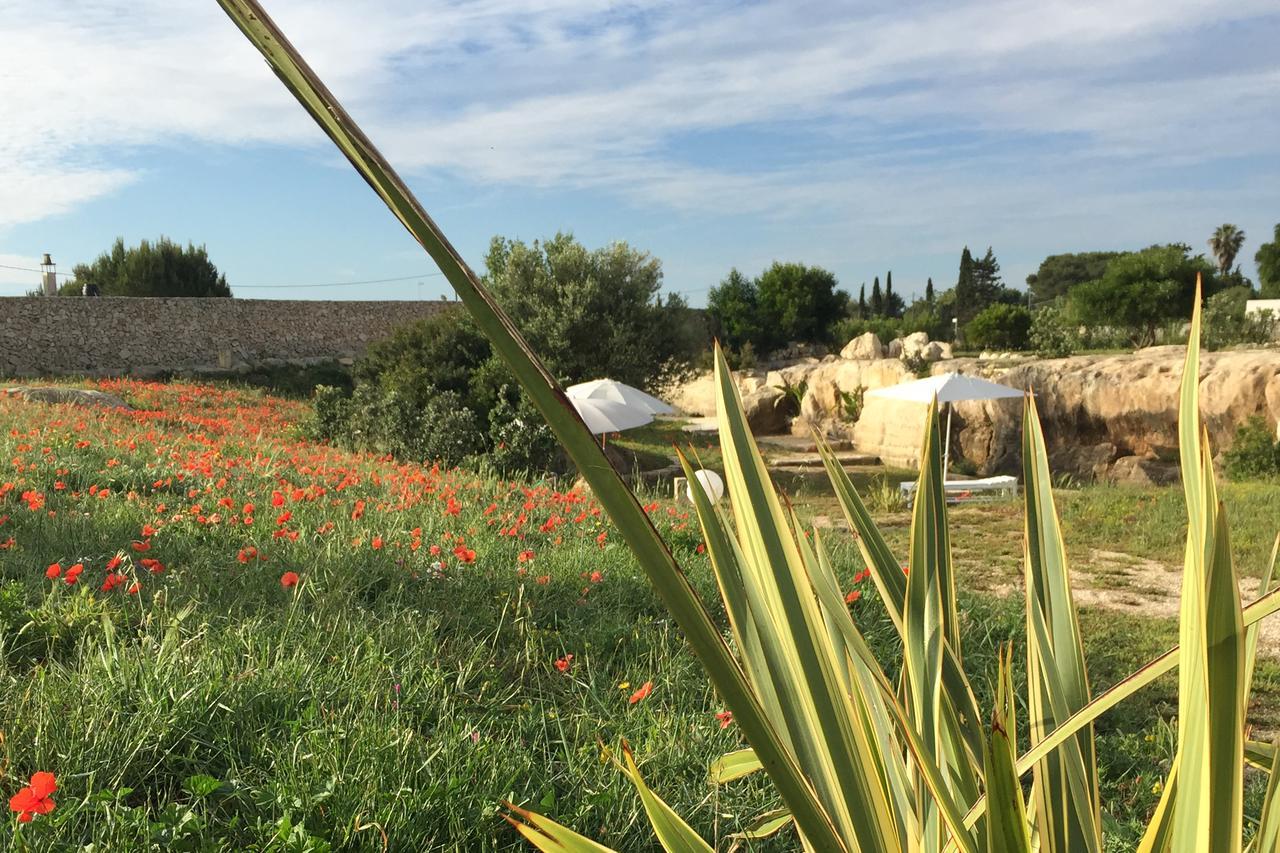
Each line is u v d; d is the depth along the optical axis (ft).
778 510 3.20
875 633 16.37
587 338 66.03
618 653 14.61
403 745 9.78
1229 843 2.54
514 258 67.46
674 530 23.48
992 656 16.06
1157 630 21.22
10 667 11.25
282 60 1.51
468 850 8.78
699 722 11.78
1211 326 104.73
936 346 112.98
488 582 16.85
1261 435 44.91
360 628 13.16
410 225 1.62
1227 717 2.50
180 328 93.15
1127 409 51.98
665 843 4.11
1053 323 126.41
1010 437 57.16
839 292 167.12
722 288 162.81
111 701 10.04
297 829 8.10
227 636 12.14
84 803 8.07
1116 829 10.33
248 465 29.14
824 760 3.03
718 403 3.34
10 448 26.14
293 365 97.35
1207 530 2.90
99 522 18.16
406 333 59.77
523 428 44.16
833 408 78.28
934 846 4.14
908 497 42.32
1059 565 4.63
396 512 22.95
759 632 3.13
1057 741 3.70
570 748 11.05
